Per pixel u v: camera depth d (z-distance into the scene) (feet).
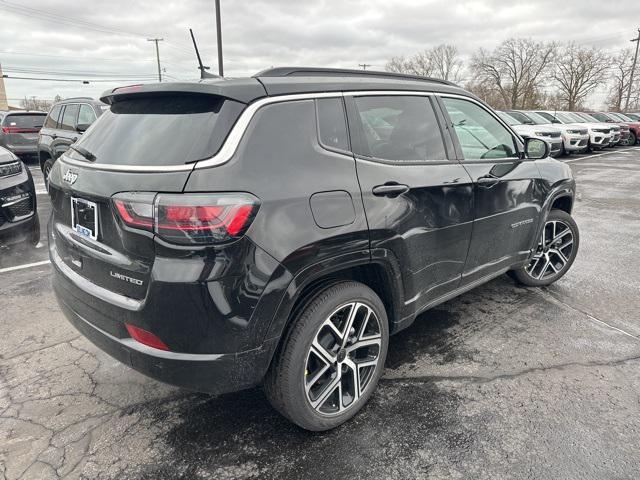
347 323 7.54
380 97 8.35
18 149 41.65
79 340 10.55
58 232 8.02
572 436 7.46
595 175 39.24
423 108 9.18
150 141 6.66
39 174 36.68
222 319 6.02
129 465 6.94
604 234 20.01
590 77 188.65
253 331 6.27
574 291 13.44
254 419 7.97
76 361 9.71
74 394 8.62
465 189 9.36
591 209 25.38
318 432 7.61
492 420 7.88
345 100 7.72
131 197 6.08
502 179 10.41
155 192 5.94
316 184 6.77
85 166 7.17
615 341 10.55
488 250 10.53
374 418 7.95
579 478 6.62
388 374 9.27
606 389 8.72
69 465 6.92
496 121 11.10
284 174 6.47
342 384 7.89
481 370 9.39
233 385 6.45
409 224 8.11
